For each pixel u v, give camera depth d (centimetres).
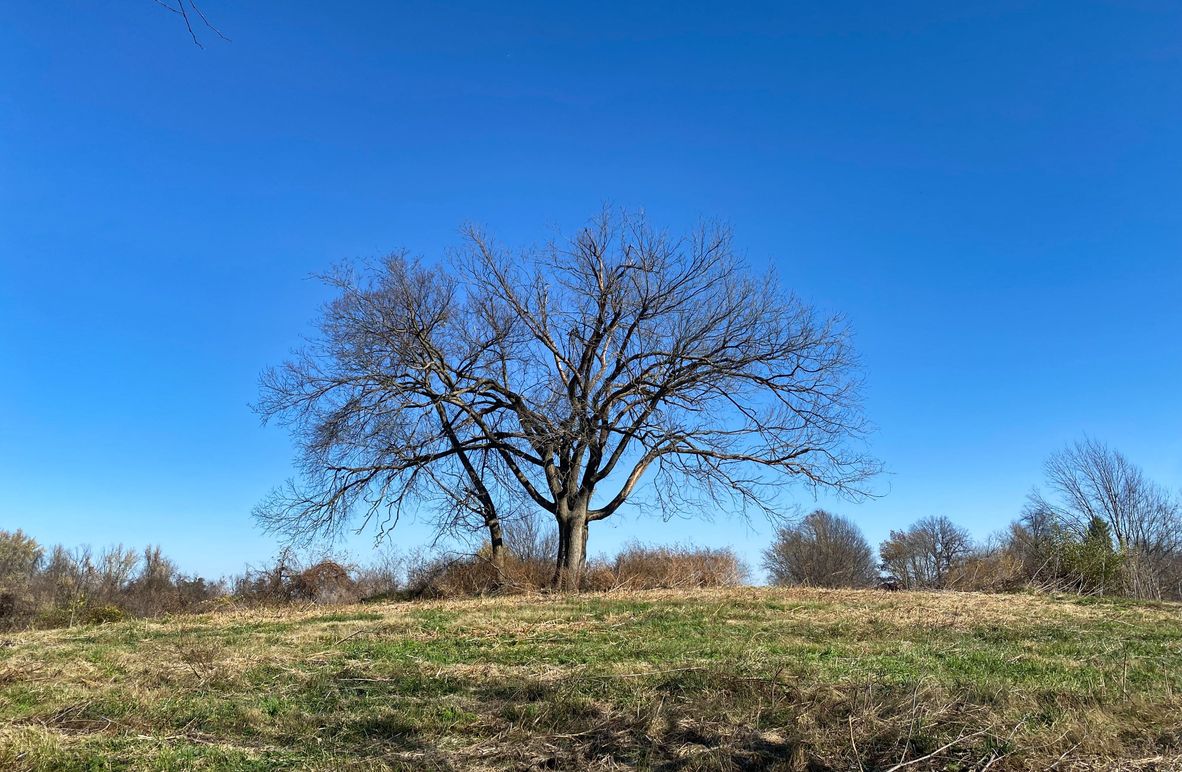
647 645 1204
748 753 665
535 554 2756
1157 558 3634
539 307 2591
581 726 753
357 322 2325
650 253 2433
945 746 630
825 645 1186
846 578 4084
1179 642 1213
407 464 2395
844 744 659
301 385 2342
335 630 1466
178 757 696
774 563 4306
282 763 684
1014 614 1584
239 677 1010
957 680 859
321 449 2350
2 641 1516
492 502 2536
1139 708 724
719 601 1831
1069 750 616
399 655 1161
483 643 1269
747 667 935
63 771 659
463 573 2473
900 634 1304
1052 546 2639
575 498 2478
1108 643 1203
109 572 3241
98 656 1216
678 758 669
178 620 1791
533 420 2353
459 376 2483
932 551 4888
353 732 766
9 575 3253
